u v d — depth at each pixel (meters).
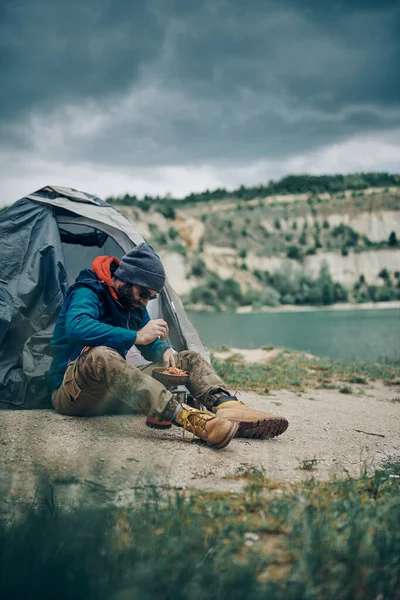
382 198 133.88
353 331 25.16
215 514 2.22
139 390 3.31
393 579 1.77
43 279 4.57
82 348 3.66
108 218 4.95
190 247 97.69
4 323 4.26
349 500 2.44
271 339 20.12
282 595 1.66
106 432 3.41
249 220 123.81
